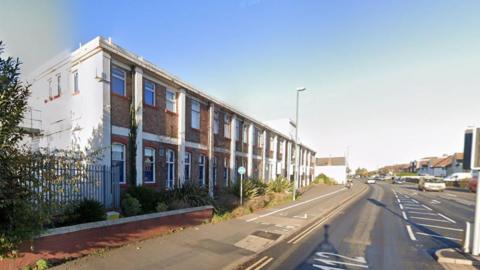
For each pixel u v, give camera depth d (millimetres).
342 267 5891
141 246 6777
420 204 18062
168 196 10875
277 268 5777
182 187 11922
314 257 6551
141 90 11328
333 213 13781
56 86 11836
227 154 19156
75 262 5551
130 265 5605
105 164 9539
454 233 9477
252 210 13594
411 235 9055
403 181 60094
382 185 46812
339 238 8492
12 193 4641
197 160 15414
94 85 9867
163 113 12797
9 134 4348
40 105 12570
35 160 5156
